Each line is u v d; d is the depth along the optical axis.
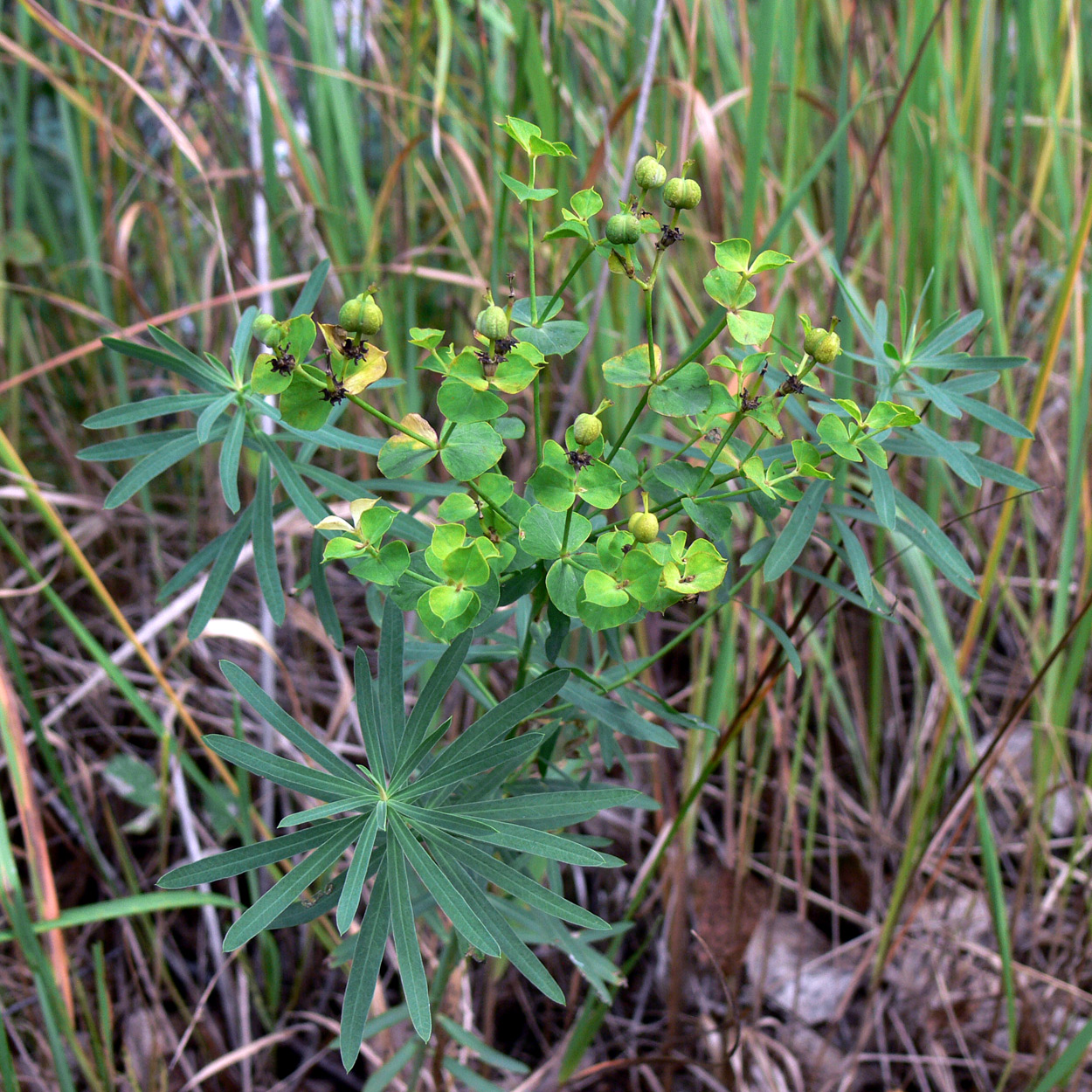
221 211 0.42
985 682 0.42
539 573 0.23
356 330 0.22
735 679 0.35
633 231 0.22
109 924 0.37
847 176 0.32
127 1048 0.31
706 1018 0.35
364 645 0.43
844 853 0.39
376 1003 0.34
